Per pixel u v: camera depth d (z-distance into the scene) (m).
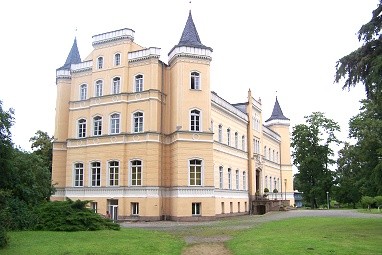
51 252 15.82
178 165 37.03
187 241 20.42
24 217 24.14
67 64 48.34
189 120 38.19
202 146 38.06
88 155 41.03
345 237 19.91
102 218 25.61
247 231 24.80
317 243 17.58
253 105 55.69
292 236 20.52
